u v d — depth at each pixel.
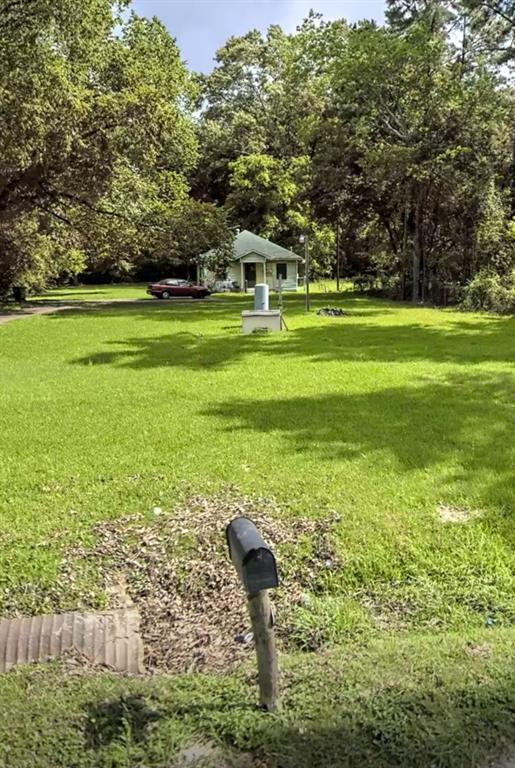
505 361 9.88
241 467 4.84
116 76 18.94
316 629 2.70
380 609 2.92
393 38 21.44
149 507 4.09
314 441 5.51
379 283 29.23
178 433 5.84
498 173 21.67
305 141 25.88
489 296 18.98
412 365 9.62
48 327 15.77
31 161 17.19
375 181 23.48
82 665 2.37
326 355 10.73
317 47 24.48
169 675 2.22
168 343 12.56
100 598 3.05
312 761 1.53
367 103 22.31
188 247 23.88
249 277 33.72
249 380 8.51
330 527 3.72
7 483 4.56
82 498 4.27
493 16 20.30
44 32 14.15
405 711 1.72
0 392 7.87
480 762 1.52
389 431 5.82
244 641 2.63
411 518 3.84
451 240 22.42
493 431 5.78
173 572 3.27
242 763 1.53
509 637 2.39
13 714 1.80
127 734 1.65
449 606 2.92
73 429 6.05
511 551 3.42
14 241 22.94
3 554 3.46
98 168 18.81
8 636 2.69
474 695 1.80
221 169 38.56
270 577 1.69
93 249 24.58
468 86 21.30
